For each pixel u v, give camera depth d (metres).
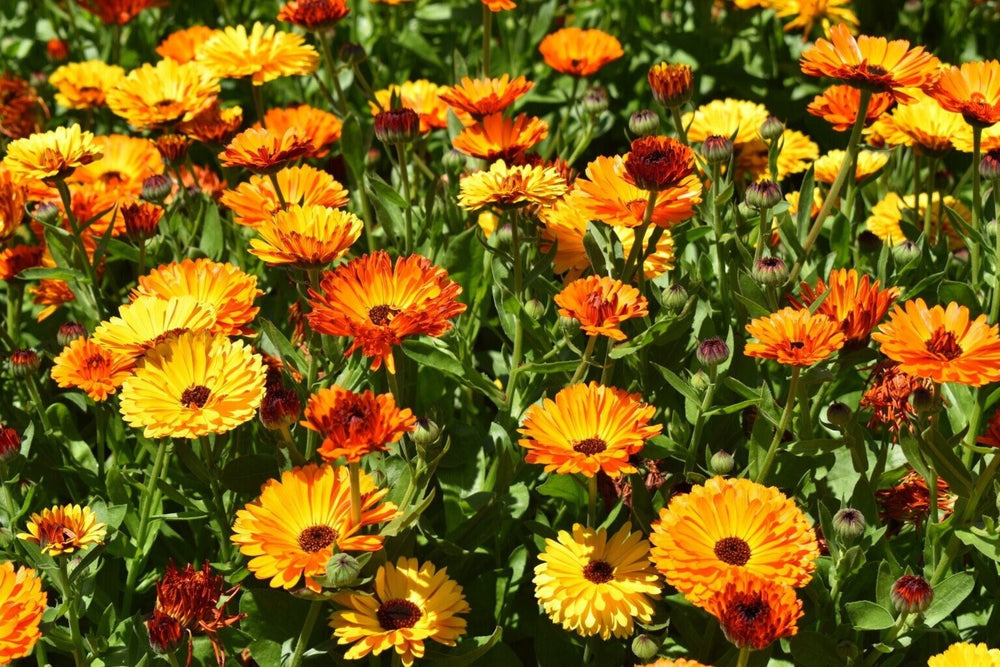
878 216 1.39
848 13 1.66
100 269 1.35
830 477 1.21
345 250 1.15
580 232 1.25
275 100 1.64
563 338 1.23
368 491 1.10
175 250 1.30
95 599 1.19
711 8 1.74
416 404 1.25
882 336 1.09
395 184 1.41
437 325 1.08
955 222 1.28
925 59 1.20
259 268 1.34
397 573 1.12
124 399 1.10
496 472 1.19
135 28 1.74
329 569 1.06
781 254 1.32
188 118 1.35
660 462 1.22
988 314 1.27
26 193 1.32
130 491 1.22
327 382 1.21
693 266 1.29
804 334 1.09
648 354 1.22
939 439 1.12
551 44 1.44
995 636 1.15
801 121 1.67
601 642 1.16
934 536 1.14
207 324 1.14
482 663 1.16
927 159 1.54
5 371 1.32
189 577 1.11
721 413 1.21
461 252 1.27
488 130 1.26
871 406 1.21
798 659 1.12
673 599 1.15
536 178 1.19
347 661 1.14
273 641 1.14
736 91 1.70
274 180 1.23
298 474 1.09
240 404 1.10
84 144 1.24
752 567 1.08
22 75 1.79
